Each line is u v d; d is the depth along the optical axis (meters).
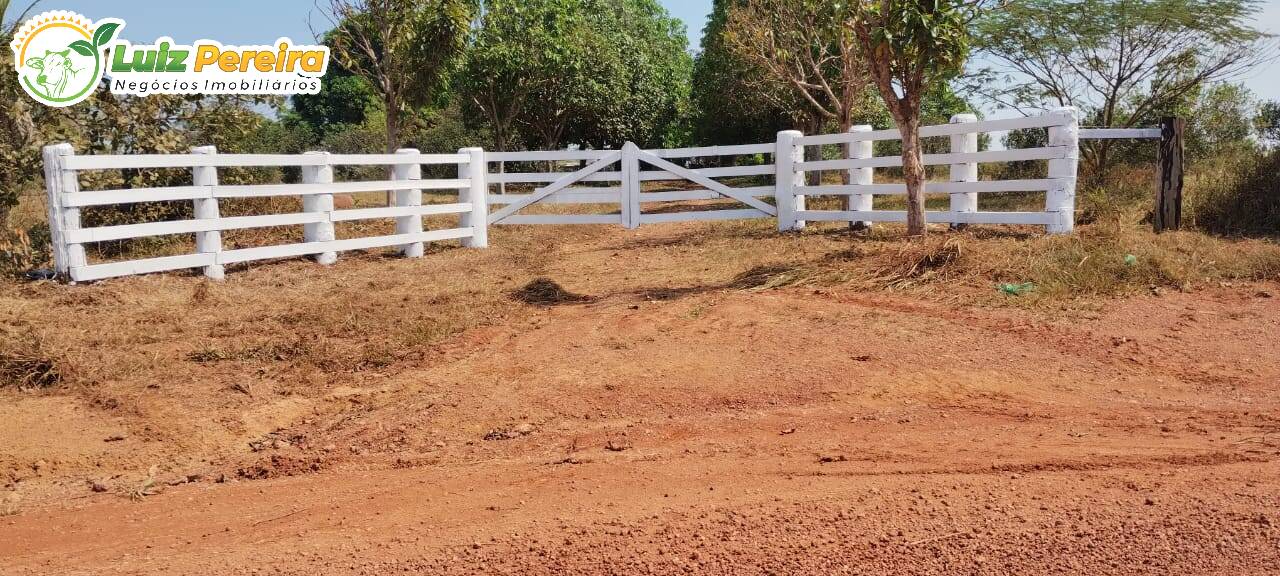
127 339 6.88
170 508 4.22
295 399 5.72
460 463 4.72
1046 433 4.81
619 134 28.34
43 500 4.38
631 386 5.75
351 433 5.18
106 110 11.73
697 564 3.37
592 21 28.70
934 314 7.14
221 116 12.82
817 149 15.32
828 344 6.45
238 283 9.37
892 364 6.02
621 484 4.27
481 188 12.58
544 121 27.12
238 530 3.91
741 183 26.20
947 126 11.12
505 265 10.85
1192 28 17.16
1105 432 4.79
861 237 11.36
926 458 4.47
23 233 9.55
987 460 4.40
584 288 9.20
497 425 5.25
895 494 3.96
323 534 3.81
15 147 10.98
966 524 3.63
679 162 32.16
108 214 11.34
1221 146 17.39
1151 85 18.38
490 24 24.66
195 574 3.45
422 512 4.02
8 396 5.63
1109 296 7.57
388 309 8.02
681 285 9.00
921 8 9.12
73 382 5.87
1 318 7.38
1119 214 10.79
